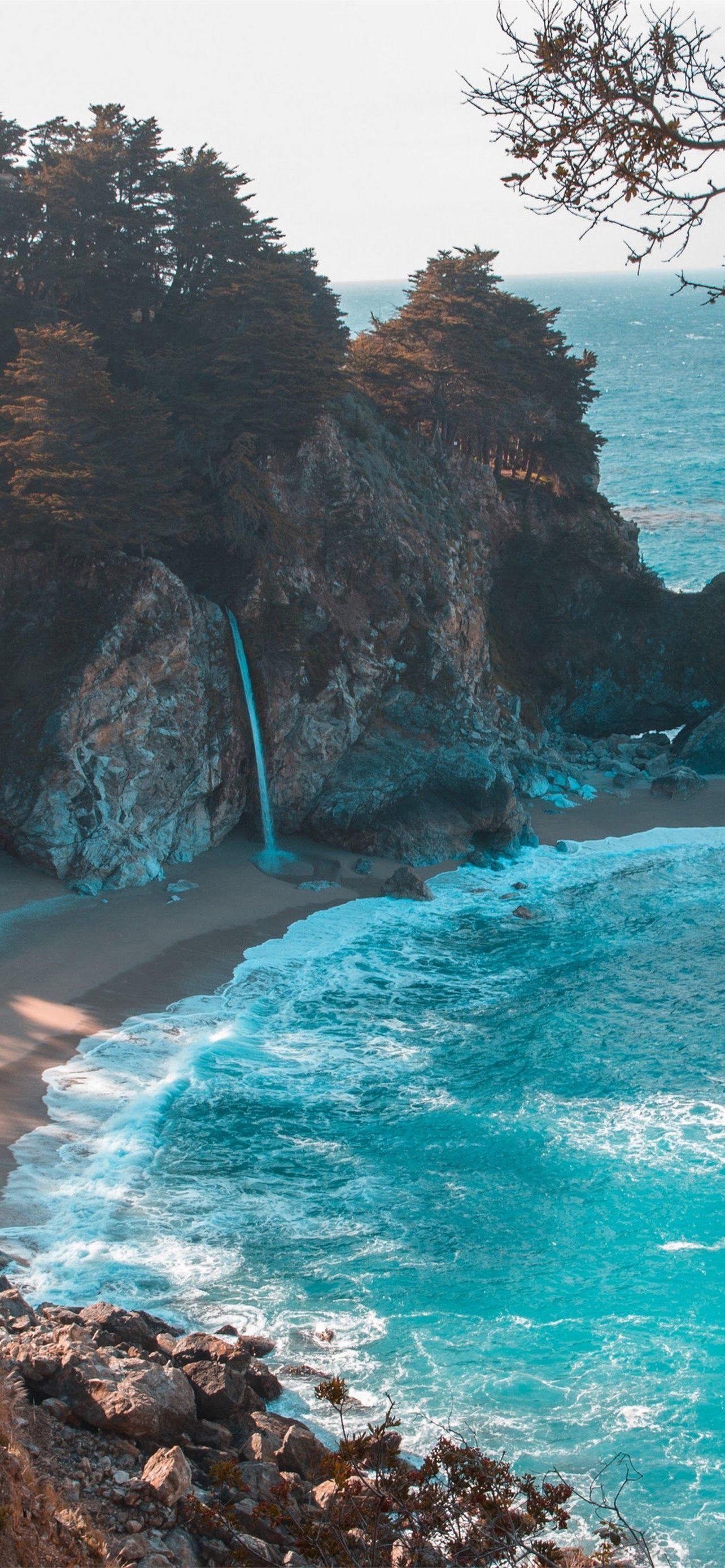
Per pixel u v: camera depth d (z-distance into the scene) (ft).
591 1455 95.25
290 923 204.23
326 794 237.66
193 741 218.79
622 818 258.37
